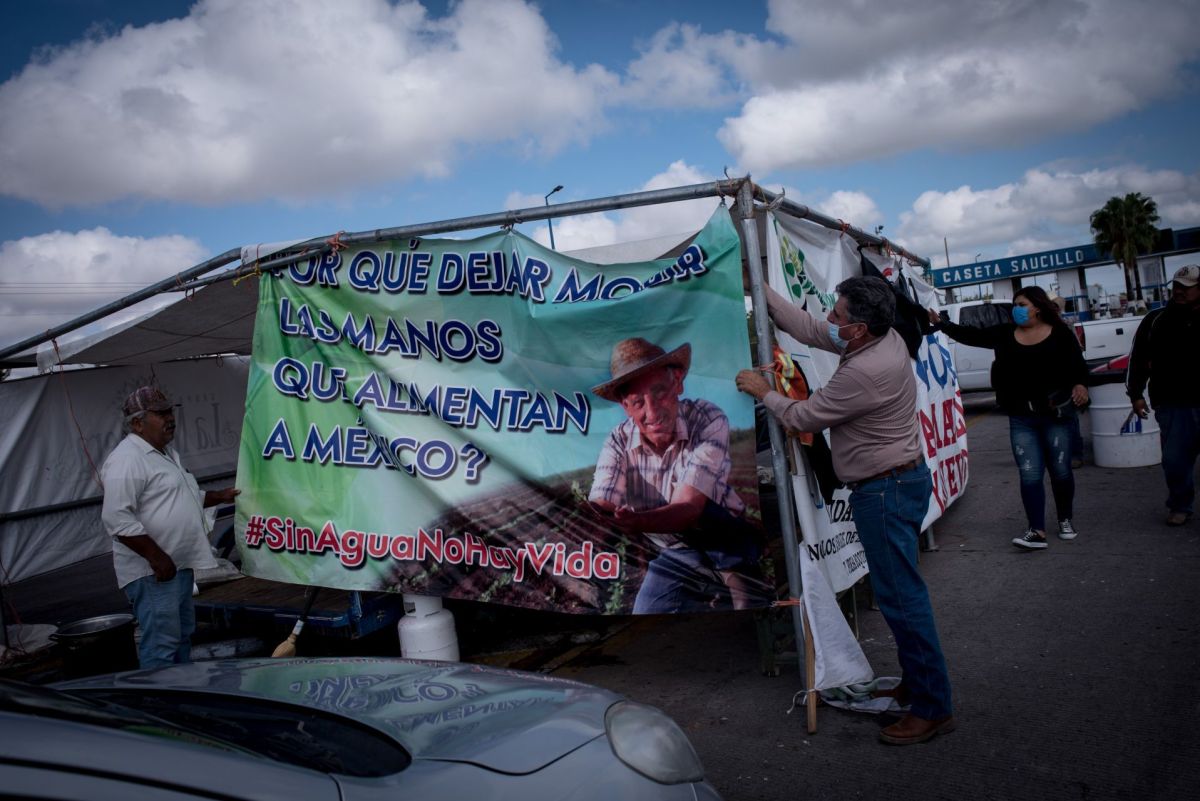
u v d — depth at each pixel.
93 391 9.80
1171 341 6.02
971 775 3.19
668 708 4.12
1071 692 3.77
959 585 5.51
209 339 7.83
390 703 2.18
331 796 1.54
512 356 4.32
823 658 3.74
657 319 4.04
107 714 1.66
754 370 3.83
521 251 4.29
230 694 2.29
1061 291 50.09
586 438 4.19
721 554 3.96
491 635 5.59
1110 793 2.96
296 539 4.79
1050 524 6.79
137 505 4.35
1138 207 52.00
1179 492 6.16
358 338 4.64
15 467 9.09
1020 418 6.07
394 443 4.56
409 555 4.55
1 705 1.50
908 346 5.57
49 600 8.94
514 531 4.34
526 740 1.90
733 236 3.88
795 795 3.19
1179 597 4.77
